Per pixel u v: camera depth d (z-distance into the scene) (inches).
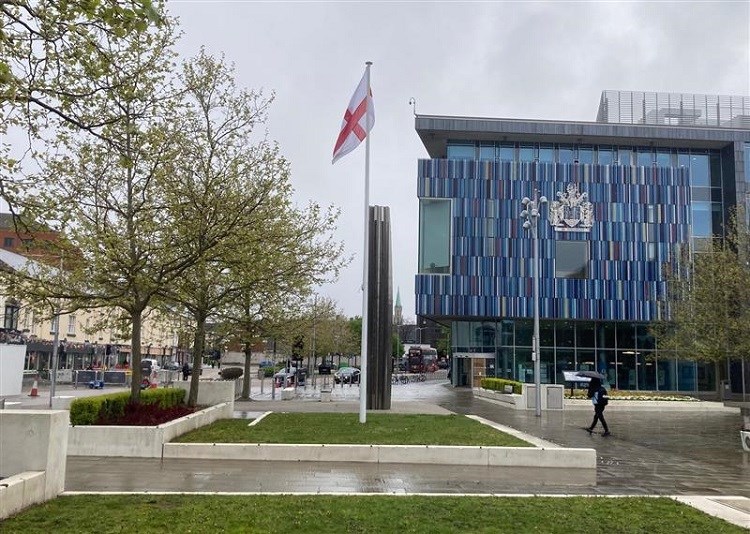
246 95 748.0
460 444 534.0
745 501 392.8
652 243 1930.4
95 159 571.5
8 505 291.9
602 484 446.9
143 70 498.0
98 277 574.2
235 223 585.3
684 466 548.1
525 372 1929.1
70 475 424.5
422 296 1884.8
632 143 2023.9
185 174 650.8
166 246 573.3
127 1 289.4
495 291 1887.3
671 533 302.2
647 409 1227.2
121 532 272.5
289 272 796.0
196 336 778.8
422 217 1918.1
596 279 1903.3
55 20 331.9
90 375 1765.5
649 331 1791.3
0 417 329.4
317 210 997.2
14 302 702.5
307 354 2294.5
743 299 1117.7
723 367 1908.2
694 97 2112.5
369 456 502.3
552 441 703.1
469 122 1919.3
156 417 571.8
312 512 319.9
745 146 1978.3
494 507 344.5
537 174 1940.2
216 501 341.7
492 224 1914.4
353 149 753.0
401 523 303.3
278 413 812.0
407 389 1811.0
